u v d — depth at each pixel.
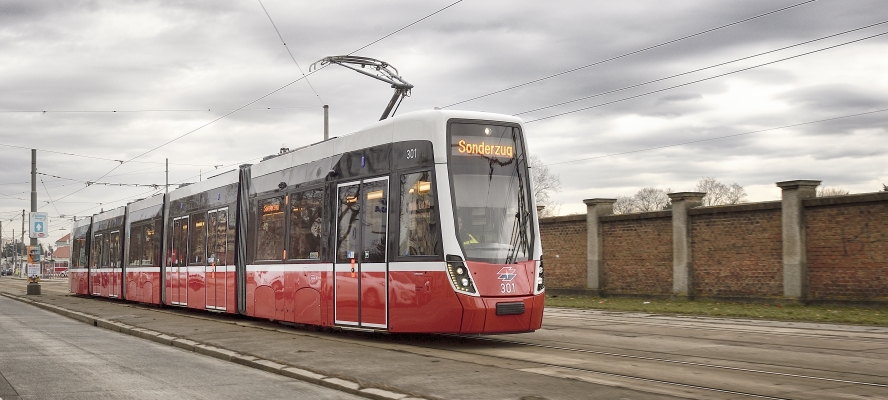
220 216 21.31
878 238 20.44
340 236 14.99
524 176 13.55
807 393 8.36
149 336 15.97
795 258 22.33
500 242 12.96
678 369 10.20
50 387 9.55
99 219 35.88
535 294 13.02
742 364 10.67
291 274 16.77
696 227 25.98
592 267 30.30
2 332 17.64
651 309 22.88
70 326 19.75
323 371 10.09
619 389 8.49
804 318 18.50
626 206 80.44
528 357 11.53
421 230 13.02
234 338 14.64
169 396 8.88
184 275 23.86
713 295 25.22
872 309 20.20
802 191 22.42
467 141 13.13
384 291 13.59
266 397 8.77
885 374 9.75
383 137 14.13
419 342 13.91
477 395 8.21
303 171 16.77
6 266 146.25
